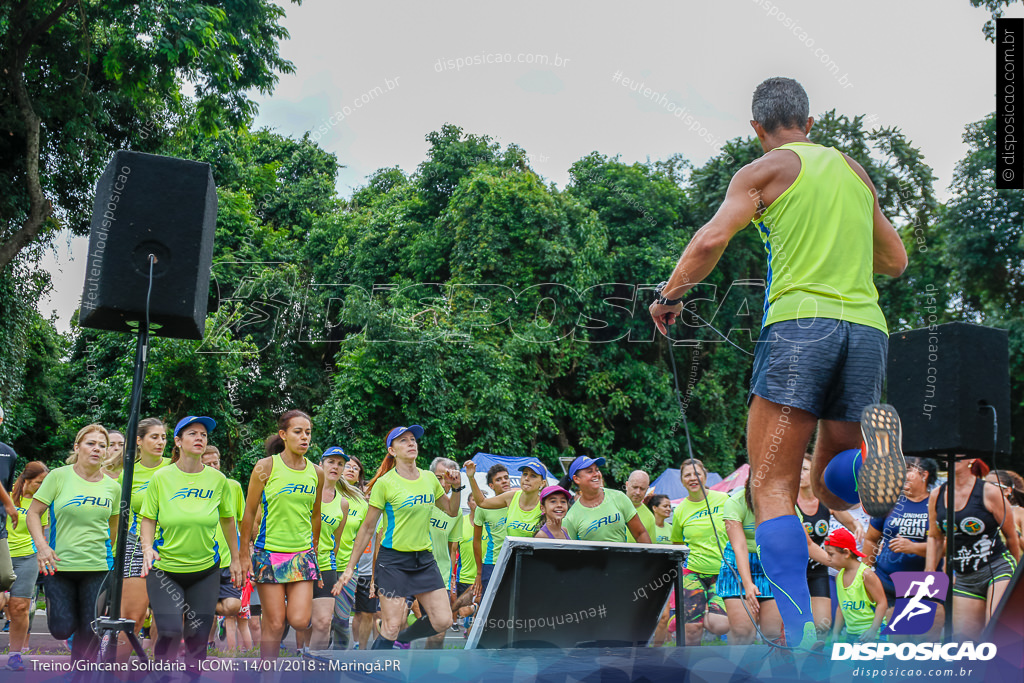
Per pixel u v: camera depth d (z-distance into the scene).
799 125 2.47
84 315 3.50
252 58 11.42
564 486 6.20
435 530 6.60
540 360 10.88
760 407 2.16
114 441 5.34
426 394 10.73
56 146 11.98
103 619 3.17
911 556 4.94
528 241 10.43
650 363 10.43
